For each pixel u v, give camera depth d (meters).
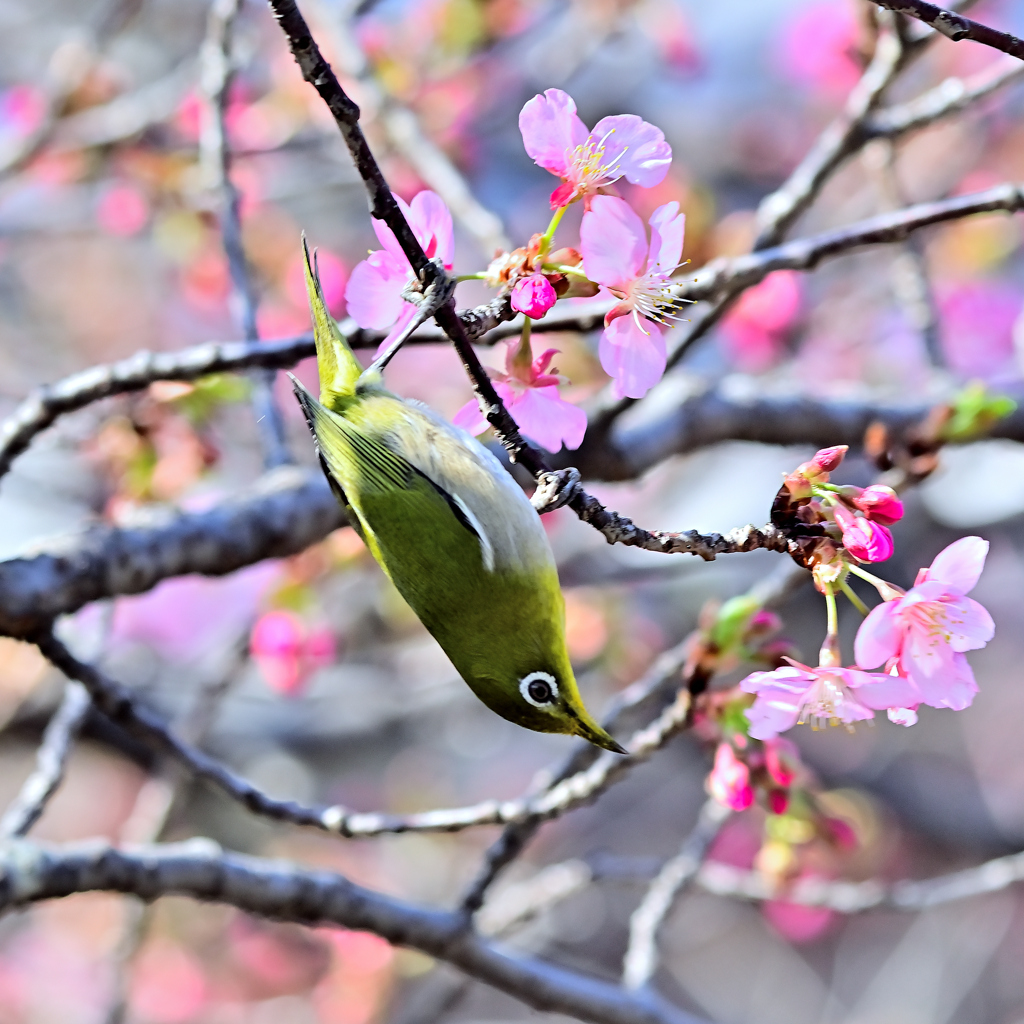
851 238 5.96
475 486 4.93
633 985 7.27
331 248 17.16
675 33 13.73
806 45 15.30
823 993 17.72
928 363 9.58
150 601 13.27
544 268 4.37
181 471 8.29
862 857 15.84
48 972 15.28
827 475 4.16
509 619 4.95
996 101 14.90
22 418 6.20
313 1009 14.20
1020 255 15.69
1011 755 18.48
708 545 4.23
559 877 8.29
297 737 16.31
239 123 12.89
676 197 11.03
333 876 6.48
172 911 15.08
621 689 13.16
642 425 8.59
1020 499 14.69
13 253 17.58
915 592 3.97
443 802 15.12
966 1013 17.12
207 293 12.91
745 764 5.50
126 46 18.23
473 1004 17.16
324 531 7.10
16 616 5.92
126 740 14.95
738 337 12.88
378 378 5.17
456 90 13.30
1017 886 17.52
